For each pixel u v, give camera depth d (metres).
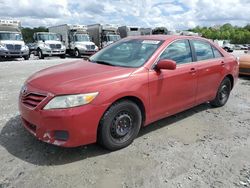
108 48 5.06
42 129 3.42
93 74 3.79
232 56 6.37
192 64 4.97
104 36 26.34
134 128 4.07
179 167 3.51
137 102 4.08
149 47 4.52
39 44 22.73
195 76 5.00
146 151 3.91
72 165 3.47
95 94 3.48
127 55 4.54
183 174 3.35
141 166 3.50
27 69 12.28
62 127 3.34
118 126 3.83
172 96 4.57
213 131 4.76
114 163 3.55
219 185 3.14
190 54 5.03
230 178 3.29
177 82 4.59
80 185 3.06
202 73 5.18
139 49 4.56
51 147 3.91
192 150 3.99
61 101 3.34
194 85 5.03
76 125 3.37
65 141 3.39
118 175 3.28
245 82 9.78
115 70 3.97
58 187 3.01
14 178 3.14
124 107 3.82
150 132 4.61
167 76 4.38
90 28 28.05
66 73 3.90
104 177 3.23
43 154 3.71
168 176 3.29
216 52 5.84
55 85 3.50
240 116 5.65
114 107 3.69
